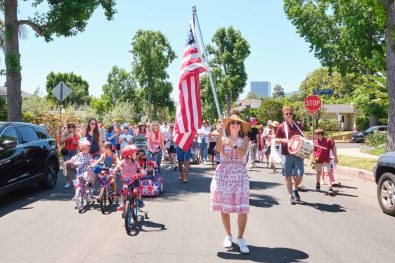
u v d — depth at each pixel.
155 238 5.88
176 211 7.72
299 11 32.28
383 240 5.83
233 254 5.17
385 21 13.42
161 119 83.06
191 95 5.93
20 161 8.90
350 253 5.24
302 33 33.22
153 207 8.09
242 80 62.03
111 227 6.52
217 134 5.42
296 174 8.38
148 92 71.62
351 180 12.22
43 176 9.98
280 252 5.27
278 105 61.06
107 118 43.16
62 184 11.28
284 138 8.44
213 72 61.47
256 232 6.22
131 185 6.50
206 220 6.98
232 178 5.23
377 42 28.78
